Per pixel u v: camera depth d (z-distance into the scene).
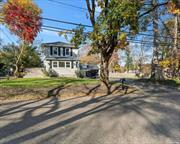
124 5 15.82
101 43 18.50
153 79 33.62
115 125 8.91
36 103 13.77
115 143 6.82
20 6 23.91
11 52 36.69
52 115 10.54
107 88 19.16
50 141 6.96
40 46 44.12
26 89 16.45
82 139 7.16
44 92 16.69
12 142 6.86
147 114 11.05
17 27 24.98
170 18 38.19
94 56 63.62
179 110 12.21
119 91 19.77
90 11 18.31
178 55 35.53
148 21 22.17
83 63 66.75
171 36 38.12
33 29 25.47
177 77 36.34
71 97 16.48
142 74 56.97
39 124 8.92
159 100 15.78
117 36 17.36
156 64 34.53
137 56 65.38
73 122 9.29
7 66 37.88
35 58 40.22
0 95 15.02
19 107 12.43
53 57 47.34
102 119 9.87
